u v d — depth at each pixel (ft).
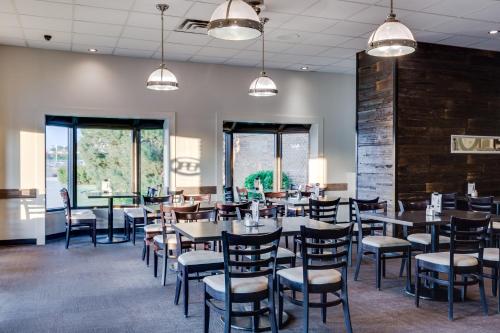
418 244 17.17
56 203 28.66
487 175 26.58
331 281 11.82
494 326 12.89
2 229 24.98
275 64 29.55
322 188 30.14
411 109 24.36
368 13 19.60
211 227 14.49
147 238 19.93
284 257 14.35
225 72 29.55
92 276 18.37
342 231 11.87
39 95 25.50
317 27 21.61
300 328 12.64
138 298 15.43
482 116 26.37
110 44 24.57
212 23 12.39
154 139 31.27
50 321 13.19
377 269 16.51
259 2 17.85
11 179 25.03
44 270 19.33
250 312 11.27
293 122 31.37
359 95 26.68
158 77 19.79
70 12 19.40
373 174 25.50
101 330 12.52
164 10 19.10
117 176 30.81
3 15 19.76
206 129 29.09
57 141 28.86
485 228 13.98
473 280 15.47
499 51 26.71
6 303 14.85
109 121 30.37
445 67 25.25
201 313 13.96
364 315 13.74
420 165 24.59
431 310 14.23
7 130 24.91
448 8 18.95
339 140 32.65
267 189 34.01
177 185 28.43
